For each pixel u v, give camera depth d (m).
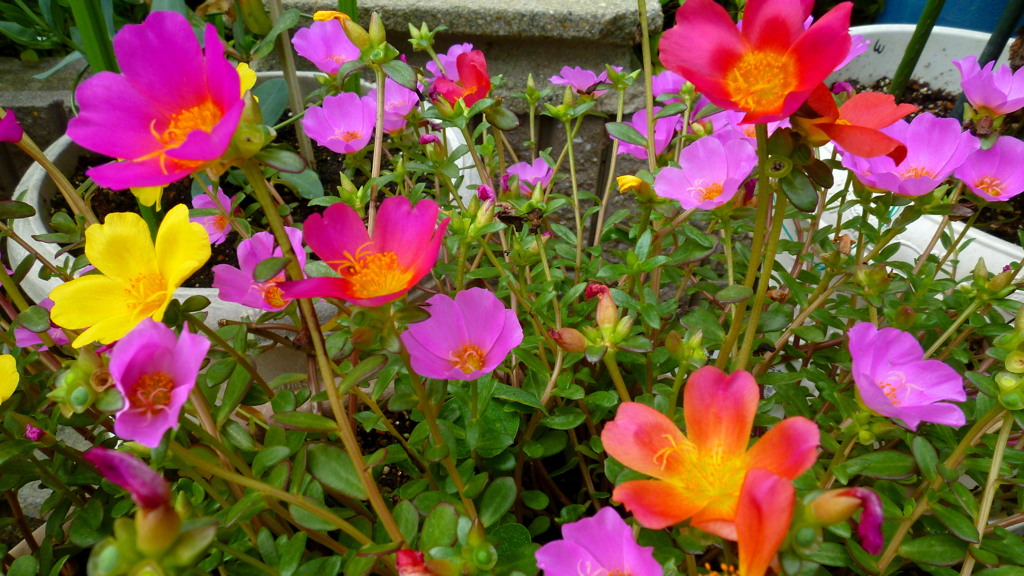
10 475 0.19
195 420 0.21
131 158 0.14
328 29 0.30
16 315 0.21
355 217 0.14
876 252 0.23
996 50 0.33
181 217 0.15
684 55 0.14
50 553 0.20
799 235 0.28
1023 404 0.16
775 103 0.14
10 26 0.38
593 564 0.14
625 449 0.14
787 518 0.10
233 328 0.22
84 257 0.21
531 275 0.27
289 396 0.18
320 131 0.27
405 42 0.47
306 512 0.16
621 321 0.17
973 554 0.17
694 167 0.21
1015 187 0.22
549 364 0.24
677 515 0.12
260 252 0.19
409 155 0.28
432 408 0.17
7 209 0.20
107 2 0.31
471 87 0.25
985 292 0.21
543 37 0.45
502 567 0.16
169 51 0.13
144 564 0.11
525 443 0.20
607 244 0.46
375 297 0.13
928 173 0.22
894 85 0.34
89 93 0.13
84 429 0.23
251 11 0.29
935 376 0.17
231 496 0.19
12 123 0.18
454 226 0.20
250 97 0.13
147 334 0.13
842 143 0.14
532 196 0.23
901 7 0.56
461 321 0.18
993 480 0.17
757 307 0.17
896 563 0.18
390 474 0.25
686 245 0.21
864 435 0.16
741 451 0.13
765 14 0.14
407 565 0.13
